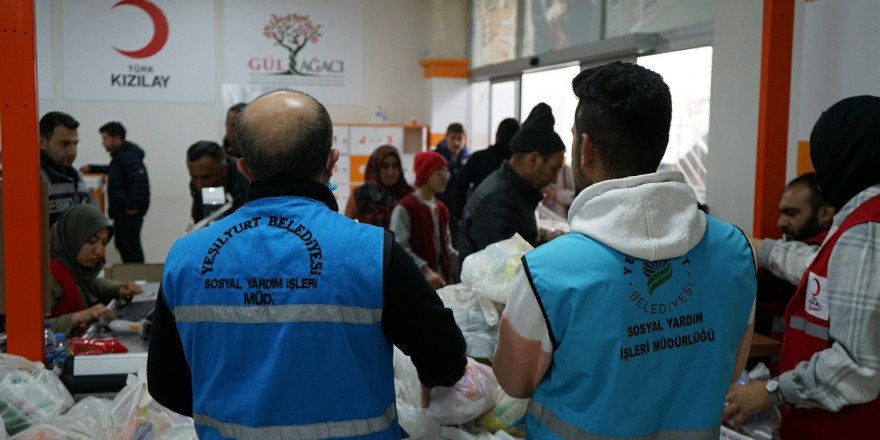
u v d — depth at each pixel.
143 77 7.99
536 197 2.66
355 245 1.19
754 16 3.46
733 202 3.65
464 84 8.50
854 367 1.45
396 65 8.69
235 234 1.21
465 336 1.83
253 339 1.16
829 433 1.58
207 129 8.20
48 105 7.84
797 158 3.07
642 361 1.13
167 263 1.23
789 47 2.58
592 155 1.21
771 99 2.59
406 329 1.21
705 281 1.19
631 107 1.16
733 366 1.24
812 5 2.96
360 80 8.59
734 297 1.21
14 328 1.91
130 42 7.92
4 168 1.87
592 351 1.12
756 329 2.74
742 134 3.57
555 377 1.17
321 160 1.26
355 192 4.23
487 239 2.55
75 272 2.70
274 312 1.16
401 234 3.63
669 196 1.16
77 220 2.68
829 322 1.57
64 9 7.75
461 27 8.48
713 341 1.19
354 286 1.17
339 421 1.17
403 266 1.21
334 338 1.16
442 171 3.70
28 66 1.84
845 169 1.59
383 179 4.20
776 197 2.64
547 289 1.13
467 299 1.95
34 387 1.66
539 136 2.53
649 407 1.15
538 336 1.16
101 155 7.99
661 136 1.20
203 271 1.18
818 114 2.94
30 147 1.87
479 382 1.60
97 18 7.82
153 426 1.63
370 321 1.18
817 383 1.52
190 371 1.30
